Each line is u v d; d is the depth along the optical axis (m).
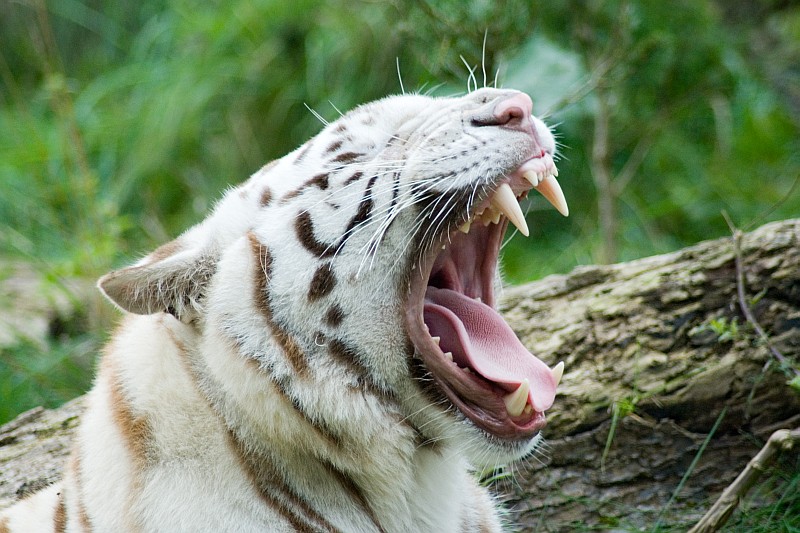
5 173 16.64
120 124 17.78
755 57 17.27
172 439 6.42
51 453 8.97
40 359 12.30
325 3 17.64
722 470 8.84
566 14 13.73
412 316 6.65
